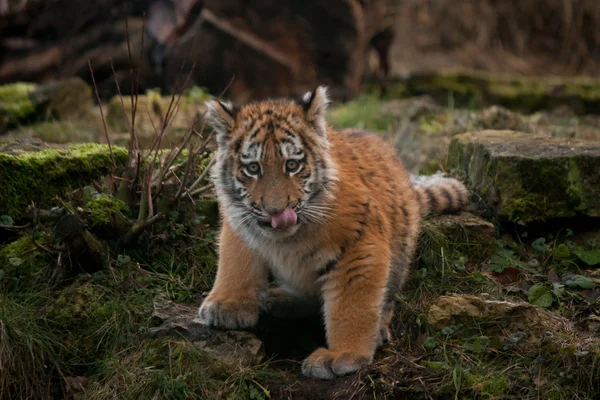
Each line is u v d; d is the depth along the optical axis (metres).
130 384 8.57
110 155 10.80
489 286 9.94
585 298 9.61
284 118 8.57
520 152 10.95
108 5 19.72
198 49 19.20
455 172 12.21
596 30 31.44
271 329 9.59
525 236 10.87
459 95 21.03
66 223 9.39
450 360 8.69
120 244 10.03
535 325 8.96
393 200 9.59
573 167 10.66
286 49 20.20
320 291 9.17
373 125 16.45
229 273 9.18
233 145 8.69
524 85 21.52
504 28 31.52
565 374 8.34
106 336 9.17
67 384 8.82
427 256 10.34
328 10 20.19
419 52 29.89
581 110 20.27
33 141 11.96
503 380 8.30
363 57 22.02
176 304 9.47
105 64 19.28
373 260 8.70
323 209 8.54
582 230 10.87
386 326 9.34
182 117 15.38
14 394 8.69
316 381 8.59
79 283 9.62
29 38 19.88
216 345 8.80
